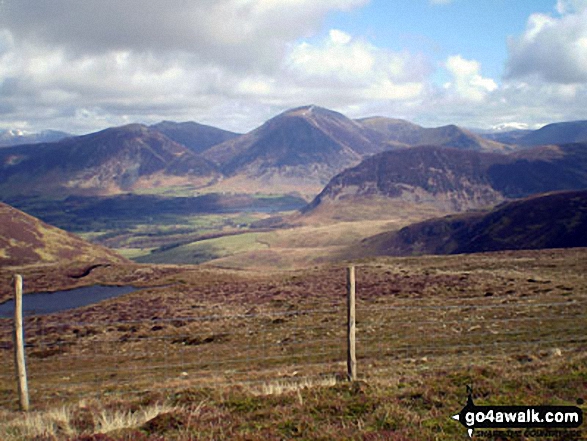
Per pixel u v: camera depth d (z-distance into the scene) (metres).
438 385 11.66
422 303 38.38
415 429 8.75
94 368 27.36
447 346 23.56
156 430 10.06
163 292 68.19
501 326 27.03
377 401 10.66
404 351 23.61
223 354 28.11
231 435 9.11
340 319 34.84
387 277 59.94
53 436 9.95
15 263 167.75
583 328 24.64
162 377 22.84
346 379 14.85
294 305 44.56
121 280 89.69
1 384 24.02
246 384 16.42
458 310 33.59
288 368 21.38
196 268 99.19
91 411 12.60
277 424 9.74
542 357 18.12
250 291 59.78
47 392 20.52
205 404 11.99
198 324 39.06
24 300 77.06
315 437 8.77
